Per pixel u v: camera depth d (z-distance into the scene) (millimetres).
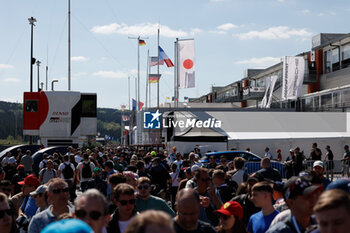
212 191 7000
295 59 42906
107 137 114688
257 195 5195
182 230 4309
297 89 42875
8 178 15227
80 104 31312
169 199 15602
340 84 46250
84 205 3582
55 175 14789
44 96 31094
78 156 20875
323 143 32156
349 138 32281
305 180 3779
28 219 7262
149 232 2062
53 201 5559
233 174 10102
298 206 3785
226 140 28219
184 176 13836
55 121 31031
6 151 25281
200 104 68250
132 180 8070
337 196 2430
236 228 5266
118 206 5328
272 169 9672
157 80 49906
